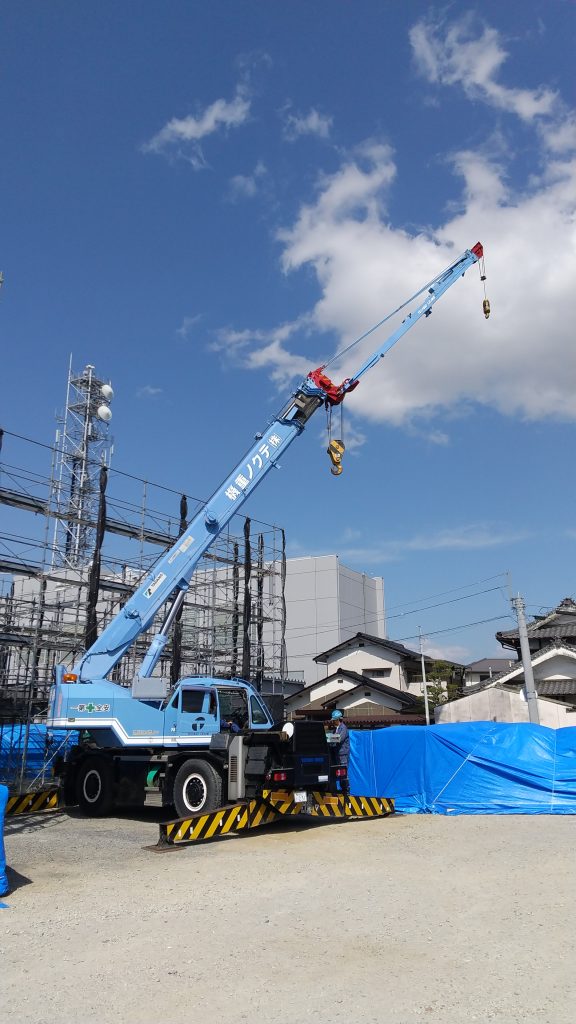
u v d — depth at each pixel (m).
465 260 22.86
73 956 6.22
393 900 8.07
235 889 8.65
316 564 57.78
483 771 15.93
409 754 16.66
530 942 6.50
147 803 14.57
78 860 10.59
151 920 7.31
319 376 19.27
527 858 10.38
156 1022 4.89
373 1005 5.12
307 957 6.14
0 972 5.85
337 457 19.11
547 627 37.44
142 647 25.72
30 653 22.08
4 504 20.44
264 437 18.66
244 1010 5.06
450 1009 5.04
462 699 34.66
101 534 22.41
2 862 8.41
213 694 14.89
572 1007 5.05
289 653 56.56
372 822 14.26
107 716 14.77
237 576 31.23
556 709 31.72
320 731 14.54
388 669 44.72
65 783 16.17
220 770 13.71
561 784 15.34
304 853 10.99
